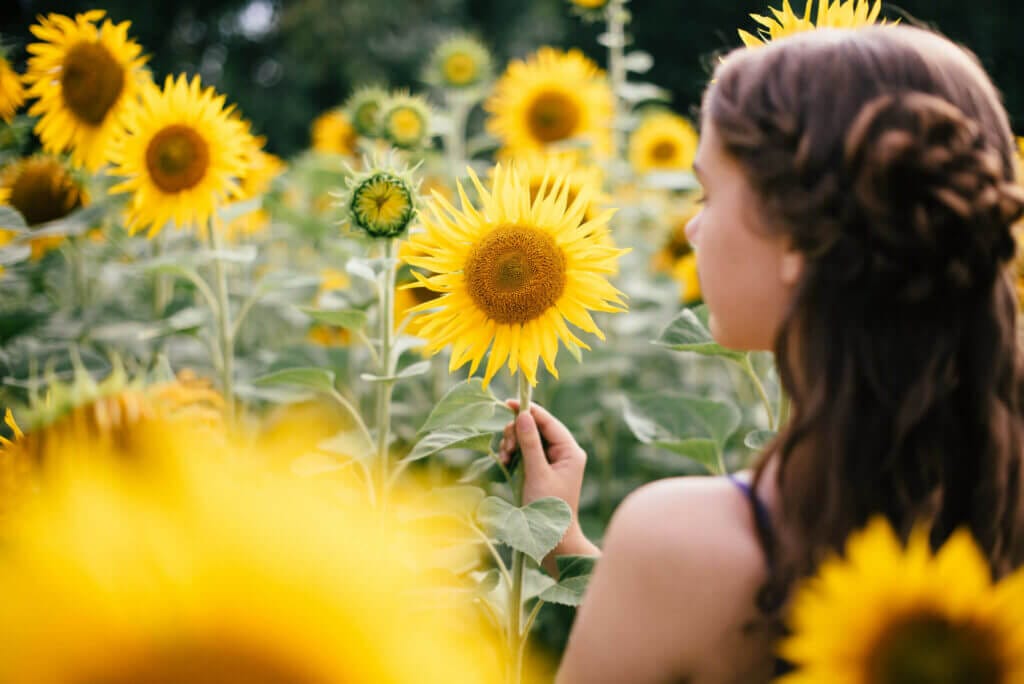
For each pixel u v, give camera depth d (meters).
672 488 1.01
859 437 0.96
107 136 1.83
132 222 1.75
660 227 2.80
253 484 0.40
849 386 0.96
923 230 0.94
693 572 0.97
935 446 0.98
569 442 1.31
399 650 0.37
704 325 1.35
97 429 0.52
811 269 0.97
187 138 1.69
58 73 1.82
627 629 0.98
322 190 2.54
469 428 1.29
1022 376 1.02
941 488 0.98
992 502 0.99
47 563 0.35
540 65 2.55
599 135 2.57
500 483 1.38
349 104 2.25
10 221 1.57
